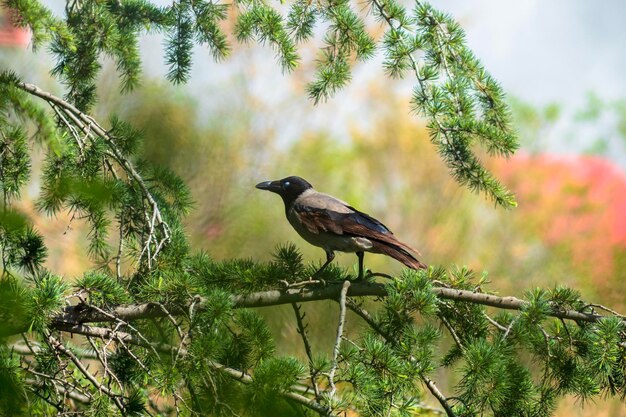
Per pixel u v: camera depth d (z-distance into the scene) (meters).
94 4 11.01
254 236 21.34
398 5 10.73
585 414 19.84
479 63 10.73
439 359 10.31
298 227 11.85
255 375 8.22
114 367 9.98
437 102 10.45
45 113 8.46
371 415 8.19
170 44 11.99
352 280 10.50
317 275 10.76
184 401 8.56
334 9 10.68
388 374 8.45
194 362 8.41
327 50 10.83
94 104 11.48
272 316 17.14
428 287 9.48
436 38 10.66
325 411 8.16
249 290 10.42
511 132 10.75
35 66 12.09
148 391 10.41
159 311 9.40
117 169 11.25
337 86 10.78
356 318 17.23
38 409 8.87
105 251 10.45
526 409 9.69
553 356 9.92
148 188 10.92
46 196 9.41
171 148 21.55
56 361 9.05
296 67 10.98
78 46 10.98
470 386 8.91
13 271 9.39
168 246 10.26
